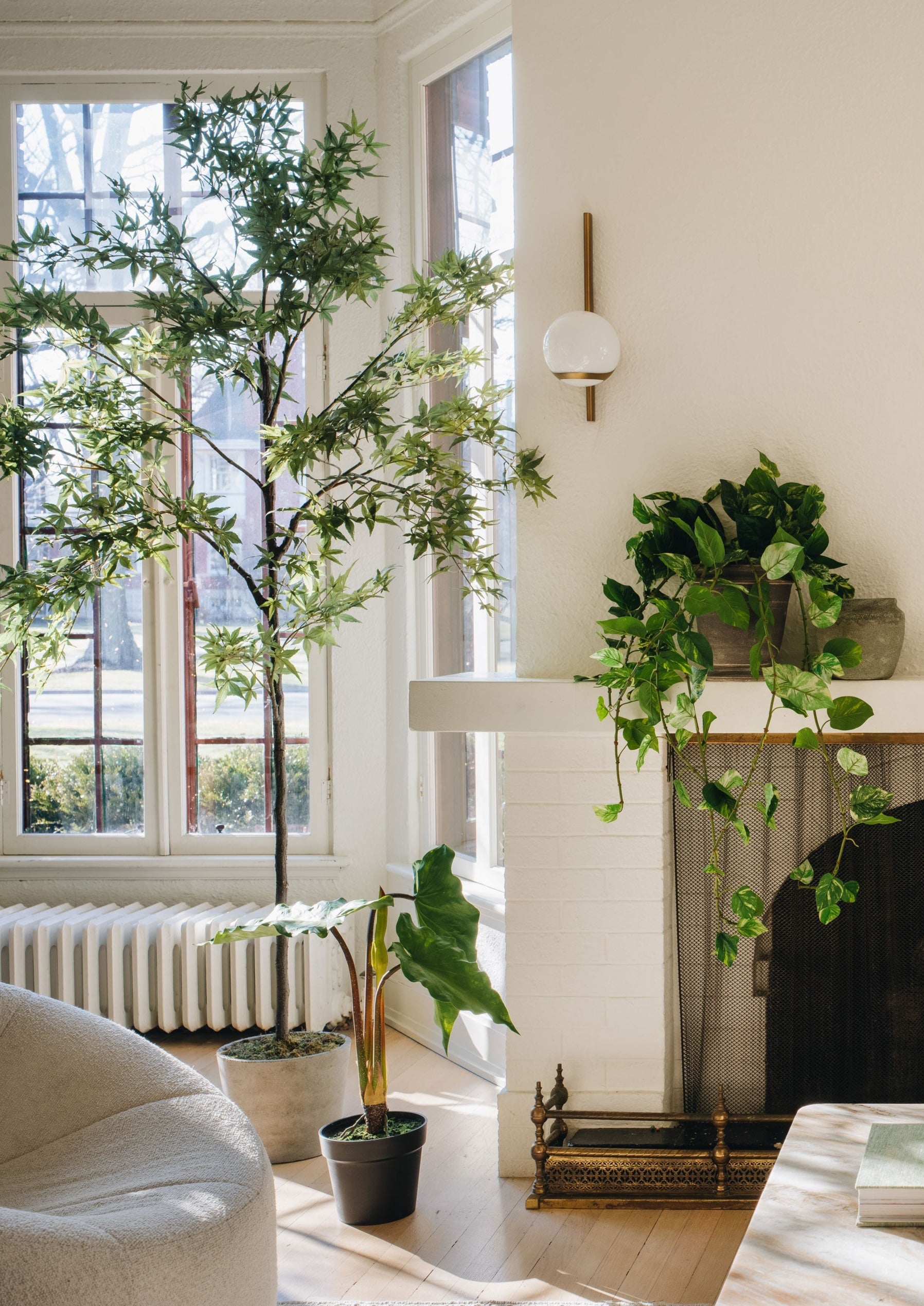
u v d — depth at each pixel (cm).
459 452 371
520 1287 233
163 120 414
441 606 385
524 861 287
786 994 274
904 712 247
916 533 266
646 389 284
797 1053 274
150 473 307
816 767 270
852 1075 271
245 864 409
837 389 271
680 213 281
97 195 416
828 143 271
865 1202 157
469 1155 298
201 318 286
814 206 272
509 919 288
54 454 412
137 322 411
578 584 289
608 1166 267
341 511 283
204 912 394
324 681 411
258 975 376
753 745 273
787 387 275
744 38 275
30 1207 181
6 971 384
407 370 314
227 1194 172
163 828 416
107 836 419
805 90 271
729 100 277
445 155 379
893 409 268
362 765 408
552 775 286
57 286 414
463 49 366
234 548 414
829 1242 153
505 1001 329
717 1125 262
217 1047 385
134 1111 202
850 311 270
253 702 417
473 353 311
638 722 239
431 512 377
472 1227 259
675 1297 227
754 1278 144
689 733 243
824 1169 175
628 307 285
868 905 269
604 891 285
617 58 284
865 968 270
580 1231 256
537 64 290
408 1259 246
